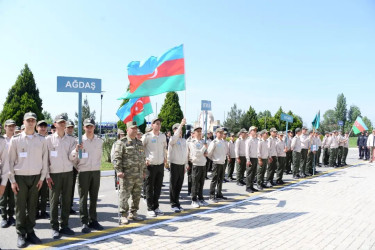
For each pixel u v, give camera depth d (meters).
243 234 5.55
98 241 5.14
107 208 7.51
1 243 5.07
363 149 21.91
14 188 4.94
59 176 5.44
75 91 5.57
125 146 6.27
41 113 22.64
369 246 5.02
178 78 6.93
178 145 7.24
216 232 5.66
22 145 5.06
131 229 5.83
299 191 9.79
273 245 5.01
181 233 5.59
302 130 13.46
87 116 23.64
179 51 7.04
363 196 8.98
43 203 6.69
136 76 7.22
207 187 10.68
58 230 5.40
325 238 5.38
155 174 6.84
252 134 9.91
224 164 8.48
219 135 8.37
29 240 5.10
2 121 21.59
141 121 9.75
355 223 6.31
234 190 10.09
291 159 14.41
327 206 7.73
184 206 7.82
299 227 6.00
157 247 4.87
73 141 5.83
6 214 6.09
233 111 45.91
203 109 8.35
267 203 8.08
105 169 14.98
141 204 8.04
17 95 21.97
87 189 5.81
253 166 9.80
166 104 35.34
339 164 17.30
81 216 5.77
